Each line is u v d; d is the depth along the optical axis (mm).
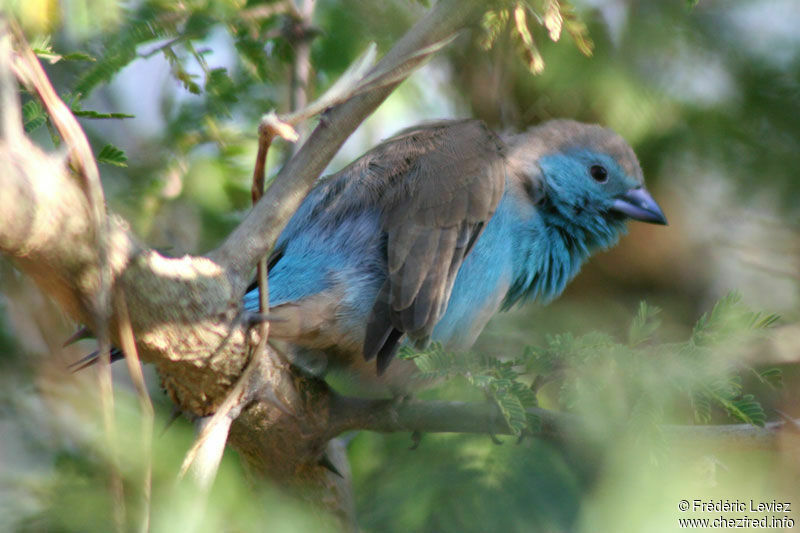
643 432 7293
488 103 12703
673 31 11727
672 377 7395
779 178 11789
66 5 6516
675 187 13133
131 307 5828
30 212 5176
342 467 8352
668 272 14031
